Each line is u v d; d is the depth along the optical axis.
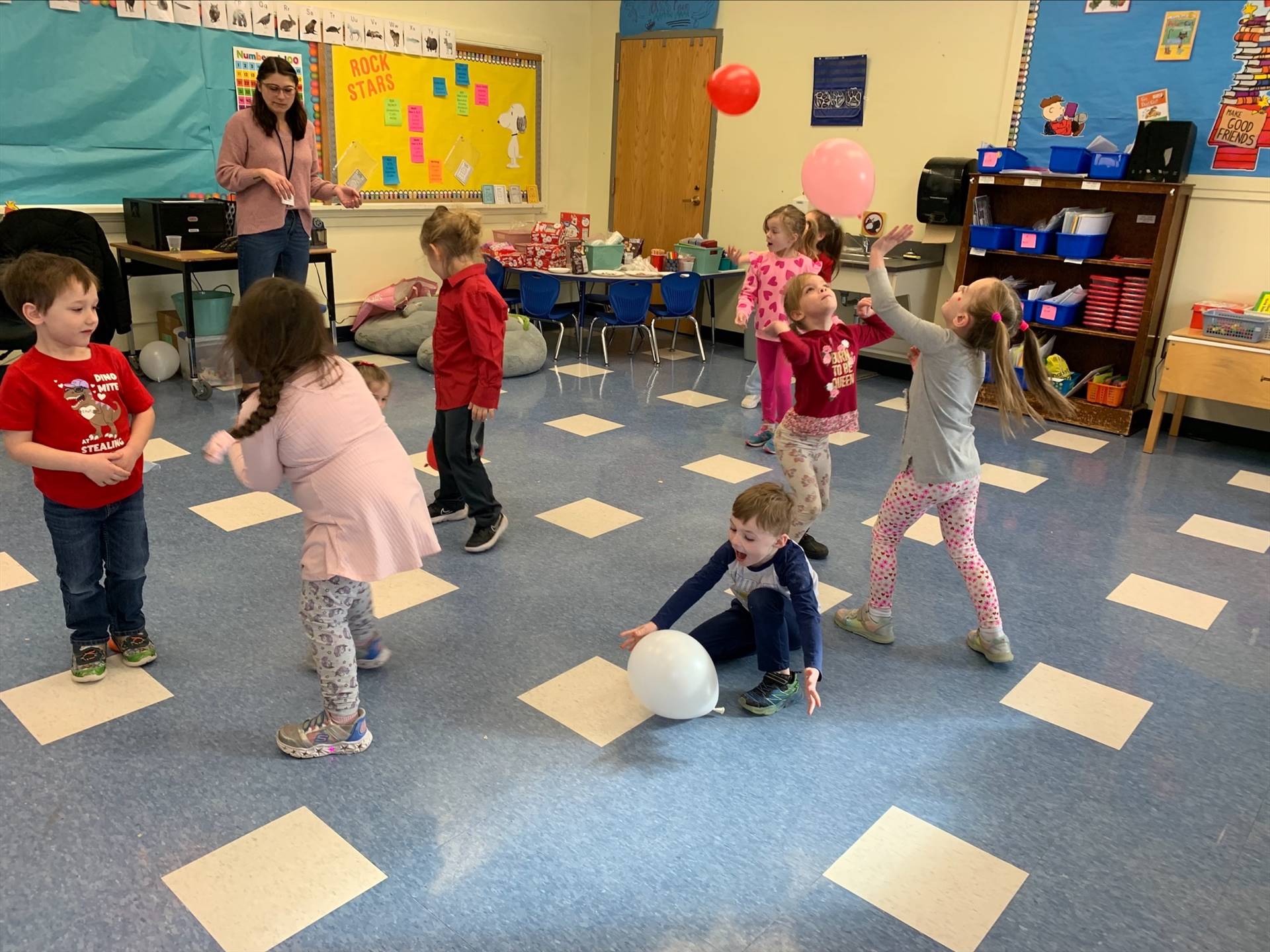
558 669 2.41
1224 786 2.08
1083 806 2.00
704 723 2.22
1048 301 5.02
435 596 2.77
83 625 2.23
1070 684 2.47
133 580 2.26
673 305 6.04
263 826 1.81
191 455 3.86
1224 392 4.34
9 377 1.93
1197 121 4.66
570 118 7.23
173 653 2.40
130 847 1.74
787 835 1.86
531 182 7.08
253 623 2.56
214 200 4.86
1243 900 1.75
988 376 5.29
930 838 1.87
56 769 1.95
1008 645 2.52
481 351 2.79
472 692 2.30
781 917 1.66
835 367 2.71
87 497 2.08
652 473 3.91
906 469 2.46
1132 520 3.65
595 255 5.96
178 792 1.90
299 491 1.82
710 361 6.18
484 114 6.61
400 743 2.09
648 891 1.70
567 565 3.01
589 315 6.46
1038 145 5.19
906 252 5.68
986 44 5.25
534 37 6.77
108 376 2.06
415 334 5.74
